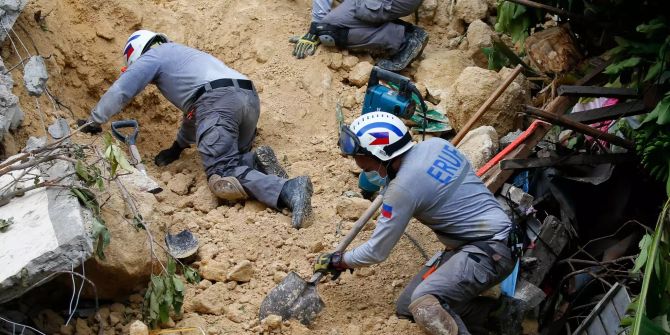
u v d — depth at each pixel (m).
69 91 7.21
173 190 6.54
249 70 7.93
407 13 7.86
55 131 6.24
